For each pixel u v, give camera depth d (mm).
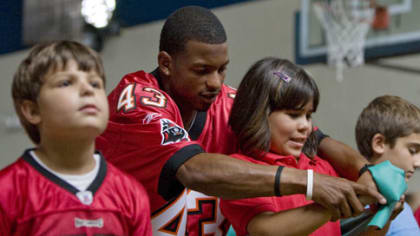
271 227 1556
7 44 9039
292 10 7102
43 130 1234
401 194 1580
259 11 7371
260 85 1759
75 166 1271
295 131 1729
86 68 1241
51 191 1224
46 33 8047
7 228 1171
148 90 1763
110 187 1304
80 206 1229
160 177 1572
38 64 1221
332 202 1427
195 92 1727
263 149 1740
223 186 1442
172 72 1761
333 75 6793
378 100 2170
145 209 1353
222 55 1702
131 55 7785
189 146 1550
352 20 5867
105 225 1248
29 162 1254
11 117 8805
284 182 1427
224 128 1976
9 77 8977
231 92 2127
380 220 1535
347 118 6582
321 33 6066
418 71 6258
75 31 7902
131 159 1648
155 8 7770
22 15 8891
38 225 1182
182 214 1782
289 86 1714
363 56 5805
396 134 2053
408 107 2100
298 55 6242
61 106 1189
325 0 6035
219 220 1942
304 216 1513
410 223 2080
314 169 1812
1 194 1181
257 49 7238
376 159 2105
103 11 7523
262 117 1746
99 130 1226
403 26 5605
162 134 1596
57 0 8047
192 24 1704
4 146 8812
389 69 6438
